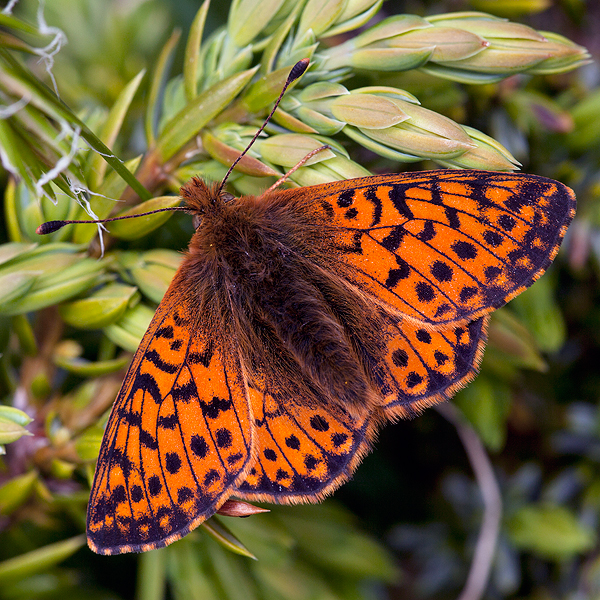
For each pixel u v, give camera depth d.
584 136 0.20
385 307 0.19
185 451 0.19
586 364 0.21
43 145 0.18
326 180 0.18
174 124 0.18
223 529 0.18
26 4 0.20
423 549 0.21
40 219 0.19
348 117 0.18
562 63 0.18
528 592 0.21
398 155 0.18
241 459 0.19
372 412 0.19
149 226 0.18
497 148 0.18
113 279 0.19
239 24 0.18
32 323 0.19
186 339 0.19
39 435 0.19
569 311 0.21
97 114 0.19
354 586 0.20
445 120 0.18
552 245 0.19
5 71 0.18
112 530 0.18
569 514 0.20
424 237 0.19
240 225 0.19
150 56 0.20
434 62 0.18
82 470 0.19
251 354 0.19
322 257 0.19
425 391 0.19
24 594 0.20
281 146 0.18
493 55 0.18
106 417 0.19
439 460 0.21
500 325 0.19
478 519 0.21
